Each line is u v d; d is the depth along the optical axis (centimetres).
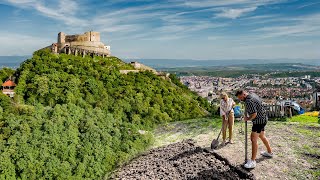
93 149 2386
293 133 1788
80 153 2412
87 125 2711
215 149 1612
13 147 2483
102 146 2383
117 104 3538
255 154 1341
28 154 2430
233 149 1596
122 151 2217
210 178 1303
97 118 2883
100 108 3372
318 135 1723
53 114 2923
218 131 2064
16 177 2328
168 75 7681
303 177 1248
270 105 2453
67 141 2577
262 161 1407
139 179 1419
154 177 1408
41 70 4262
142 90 4656
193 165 1450
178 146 1788
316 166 1332
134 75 5519
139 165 1641
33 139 2600
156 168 1518
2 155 2383
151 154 1783
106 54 7844
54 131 2689
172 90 5594
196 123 2459
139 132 2472
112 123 2798
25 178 2317
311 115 2497
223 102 1645
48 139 2586
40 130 2741
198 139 1916
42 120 2869
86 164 2281
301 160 1398
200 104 6319
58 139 2581
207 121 2483
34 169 2338
